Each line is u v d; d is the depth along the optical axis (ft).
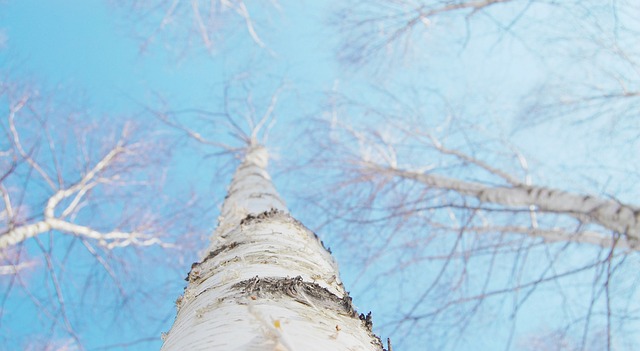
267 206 10.68
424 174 17.44
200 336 3.72
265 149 22.48
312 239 8.09
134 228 23.41
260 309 4.03
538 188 14.40
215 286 5.14
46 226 19.01
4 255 17.74
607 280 10.78
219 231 9.82
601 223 12.21
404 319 14.11
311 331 3.82
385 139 20.25
